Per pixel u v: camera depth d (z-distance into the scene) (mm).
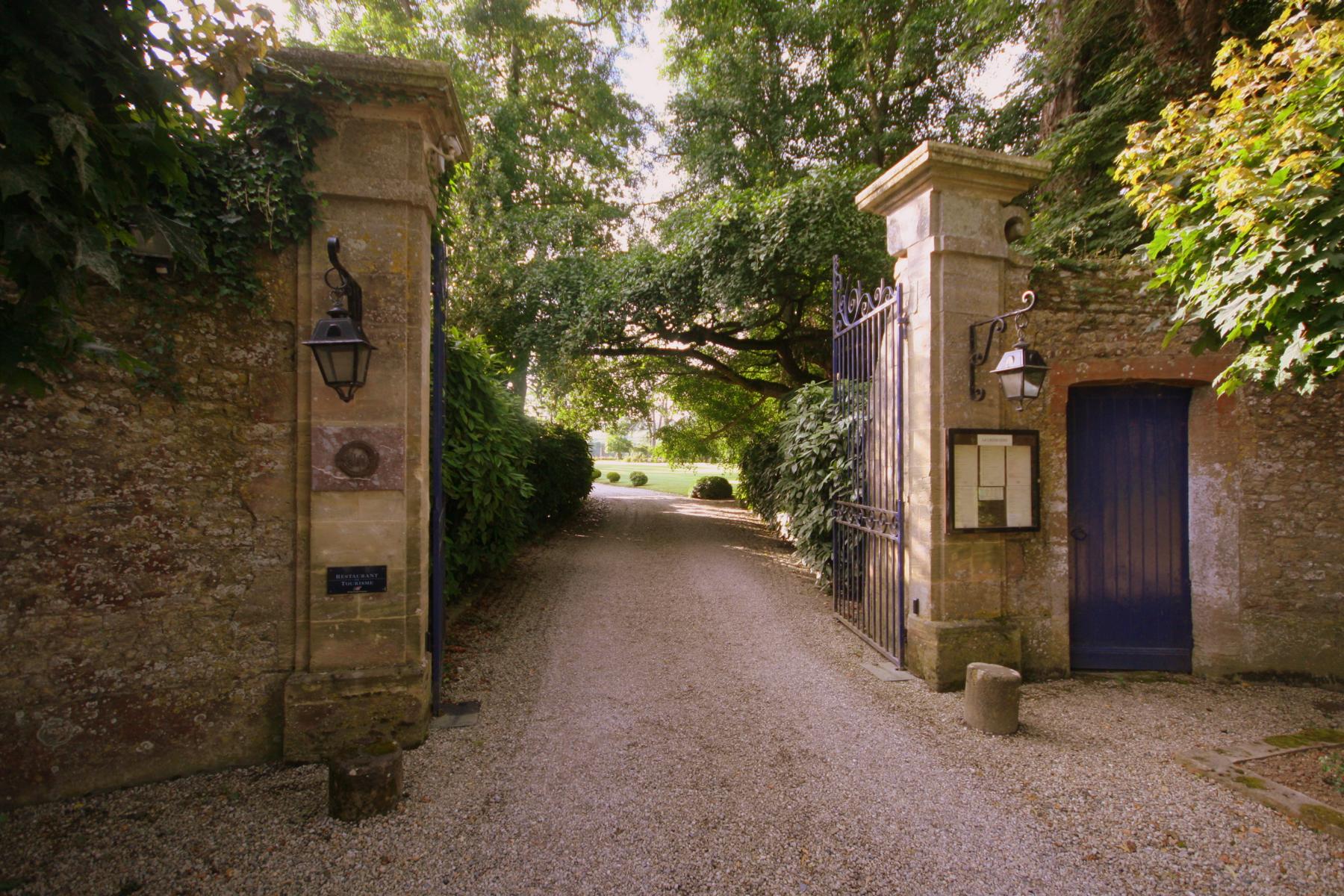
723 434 15266
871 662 4605
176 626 2967
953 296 4176
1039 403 4340
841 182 8289
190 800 2762
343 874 2285
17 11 1828
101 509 2846
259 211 3057
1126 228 6660
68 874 2266
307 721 3080
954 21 10797
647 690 4035
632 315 10406
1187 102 6414
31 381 2055
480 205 10711
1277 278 2816
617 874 2301
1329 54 2879
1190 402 4543
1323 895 2217
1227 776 2980
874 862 2379
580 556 8492
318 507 3137
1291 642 4363
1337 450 4375
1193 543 4512
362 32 11273
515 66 13281
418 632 3307
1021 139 10867
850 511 5531
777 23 11641
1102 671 4531
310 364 3143
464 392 5168
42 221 1887
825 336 10523
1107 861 2396
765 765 3107
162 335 2941
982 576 4215
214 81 2428
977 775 3023
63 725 2764
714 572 7715
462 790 2838
